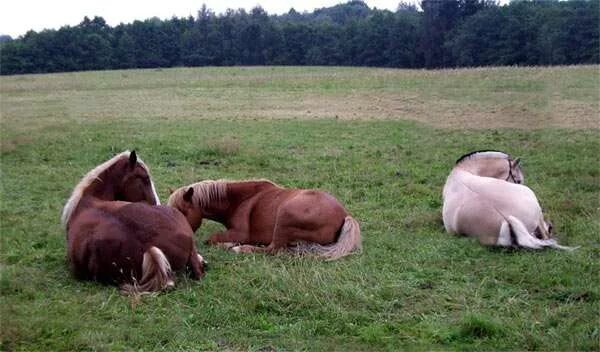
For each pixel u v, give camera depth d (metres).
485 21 52.38
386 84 29.62
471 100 22.03
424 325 5.02
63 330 4.99
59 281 6.12
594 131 14.76
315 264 6.32
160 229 5.84
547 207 8.46
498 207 6.91
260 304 5.39
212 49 76.06
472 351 4.62
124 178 6.65
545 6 54.28
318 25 75.00
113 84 36.66
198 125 18.08
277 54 74.00
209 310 5.32
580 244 6.95
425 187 9.88
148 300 5.51
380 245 7.04
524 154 12.38
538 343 4.62
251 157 12.66
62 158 12.91
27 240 7.43
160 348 4.73
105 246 5.78
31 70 69.00
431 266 6.36
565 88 23.77
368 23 67.50
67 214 6.30
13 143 14.18
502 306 5.34
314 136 15.63
